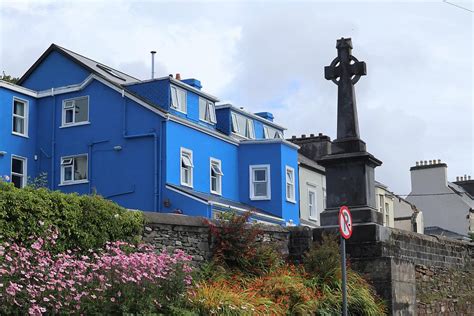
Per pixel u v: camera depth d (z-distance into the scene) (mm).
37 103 32469
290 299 14617
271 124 39375
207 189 31891
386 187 45938
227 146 33906
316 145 42625
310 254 16344
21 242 12016
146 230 14469
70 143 31422
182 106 31297
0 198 11836
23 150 31359
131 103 30281
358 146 17469
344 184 17469
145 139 29797
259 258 15828
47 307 10703
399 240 17859
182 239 15102
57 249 12492
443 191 54594
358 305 15422
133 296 11734
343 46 18016
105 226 13477
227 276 14875
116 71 35469
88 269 11898
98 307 11227
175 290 12602
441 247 20359
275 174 34438
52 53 32781
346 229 13195
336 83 17984
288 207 34812
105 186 30281
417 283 18422
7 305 10203
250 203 34375
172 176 29531
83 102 31500
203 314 12719
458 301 20719
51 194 12727
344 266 12984
